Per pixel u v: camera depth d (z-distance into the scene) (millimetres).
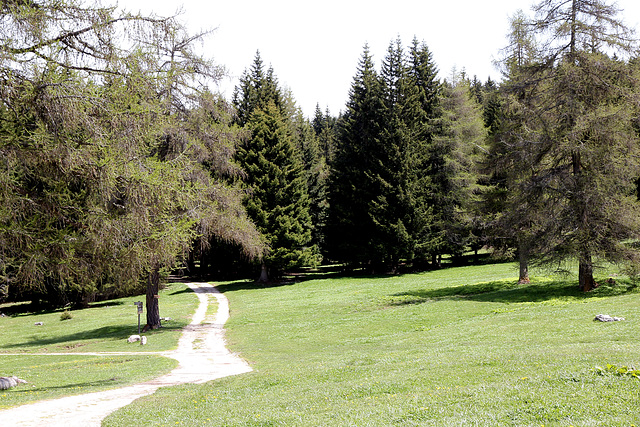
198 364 18547
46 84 9656
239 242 32125
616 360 9445
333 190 56719
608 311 19906
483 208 35781
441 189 51500
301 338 23797
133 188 10883
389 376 11164
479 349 15070
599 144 25516
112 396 12242
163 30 11633
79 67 10773
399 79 51750
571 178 25875
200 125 25281
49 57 9984
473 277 42188
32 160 10266
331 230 56500
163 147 23172
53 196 10594
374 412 7711
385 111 51250
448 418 6793
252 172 49594
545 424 6109
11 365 20797
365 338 22500
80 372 17078
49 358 22406
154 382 14805
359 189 52094
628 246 26047
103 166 10328
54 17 10070
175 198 12781
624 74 25203
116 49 10898
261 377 13477
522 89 28609
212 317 33750
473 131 49062
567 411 6461
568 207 26203
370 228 52750
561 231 26609
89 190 10875
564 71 26094
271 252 49688
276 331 26234
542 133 27000
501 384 8367
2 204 9969
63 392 12859
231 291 49188
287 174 50625
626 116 24328
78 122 10141
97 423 9008
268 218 49656
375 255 51219
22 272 10461
